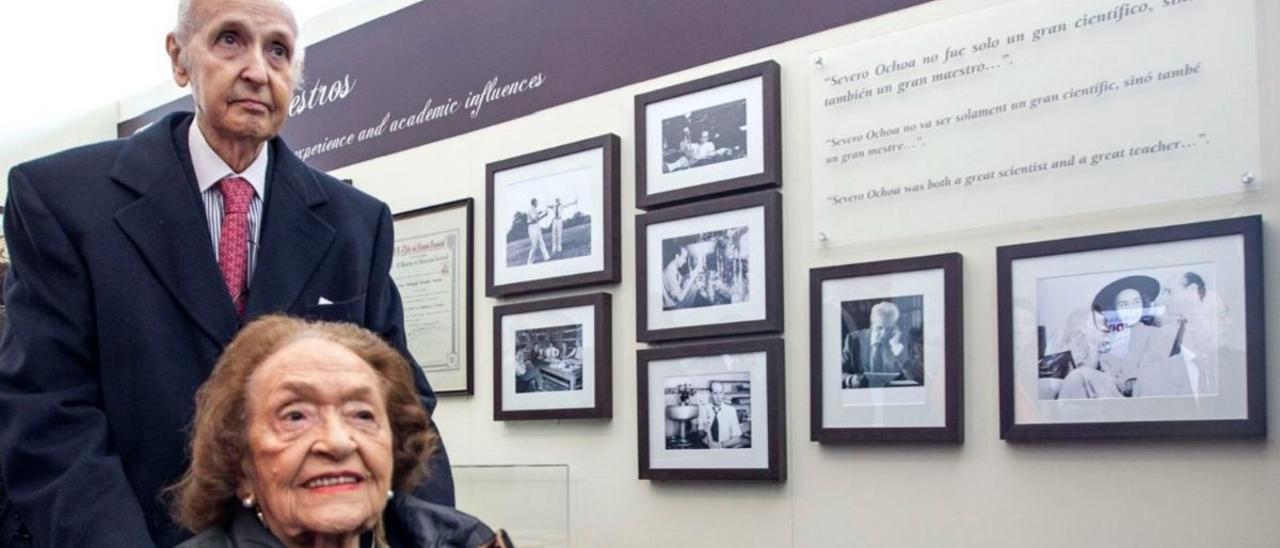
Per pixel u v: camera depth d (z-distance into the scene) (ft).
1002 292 6.75
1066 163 6.65
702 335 8.05
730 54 8.23
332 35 11.37
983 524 6.79
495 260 9.49
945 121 7.14
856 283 7.39
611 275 8.61
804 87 7.82
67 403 4.91
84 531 4.53
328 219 5.78
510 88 9.68
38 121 13.29
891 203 7.32
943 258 6.98
